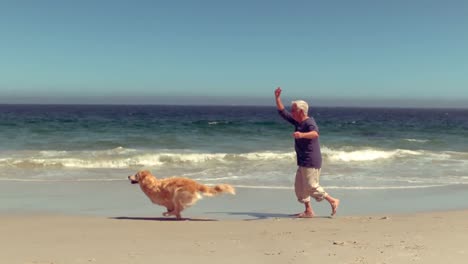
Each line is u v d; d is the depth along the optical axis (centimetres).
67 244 518
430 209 852
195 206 850
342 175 1267
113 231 598
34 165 1342
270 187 1053
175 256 461
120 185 1064
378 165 1479
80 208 820
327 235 566
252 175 1232
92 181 1113
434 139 2528
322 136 2689
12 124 3062
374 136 2731
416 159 1623
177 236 565
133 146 1944
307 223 661
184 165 1420
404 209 848
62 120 3853
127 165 1395
